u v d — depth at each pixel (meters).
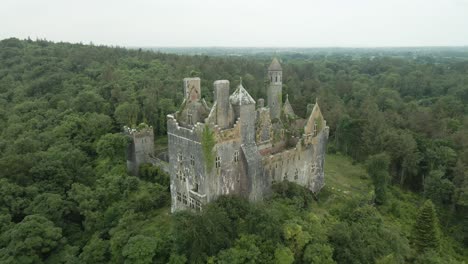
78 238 70.19
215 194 63.41
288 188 74.88
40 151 91.38
